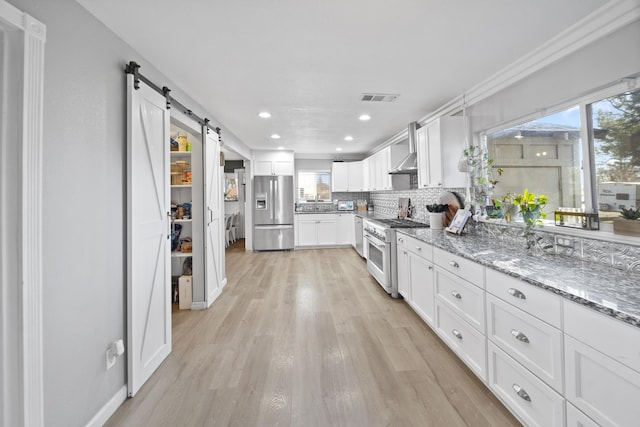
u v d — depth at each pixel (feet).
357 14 5.26
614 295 3.61
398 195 17.12
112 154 5.44
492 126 8.63
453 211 10.93
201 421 5.05
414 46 6.40
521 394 4.63
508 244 7.63
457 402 5.45
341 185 22.35
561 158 6.59
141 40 5.98
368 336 8.18
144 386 6.05
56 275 4.20
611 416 3.25
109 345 5.28
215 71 7.54
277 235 21.06
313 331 8.52
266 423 4.98
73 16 4.56
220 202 12.37
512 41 6.21
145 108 6.37
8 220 3.65
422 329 8.61
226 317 9.60
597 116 5.74
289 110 10.98
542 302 4.21
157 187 6.84
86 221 4.77
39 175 3.84
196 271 10.44
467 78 8.14
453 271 6.86
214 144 11.29
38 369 3.82
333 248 22.12
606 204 5.57
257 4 4.93
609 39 5.23
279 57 6.84
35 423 3.77
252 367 6.70
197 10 5.06
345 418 5.08
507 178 8.43
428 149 10.77
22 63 3.65
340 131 14.80
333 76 7.92
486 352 5.59
